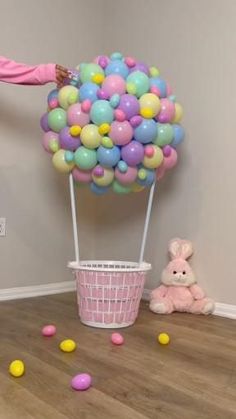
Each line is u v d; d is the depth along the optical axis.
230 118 2.21
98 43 2.84
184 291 2.29
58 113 1.91
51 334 1.84
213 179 2.28
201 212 2.33
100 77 1.84
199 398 1.30
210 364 1.57
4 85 2.40
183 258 2.32
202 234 2.33
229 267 2.21
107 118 1.78
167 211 2.49
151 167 1.92
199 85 2.34
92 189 2.01
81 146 1.88
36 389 1.32
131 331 1.94
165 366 1.53
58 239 2.71
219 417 1.19
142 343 1.78
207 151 2.30
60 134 1.90
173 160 2.01
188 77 2.39
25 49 2.47
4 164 2.43
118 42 2.77
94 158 1.86
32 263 2.59
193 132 2.37
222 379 1.44
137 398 1.29
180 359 1.61
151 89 1.88
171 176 2.47
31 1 2.49
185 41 2.40
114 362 1.56
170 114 1.90
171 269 2.30
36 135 2.56
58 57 2.63
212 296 2.29
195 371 1.50
